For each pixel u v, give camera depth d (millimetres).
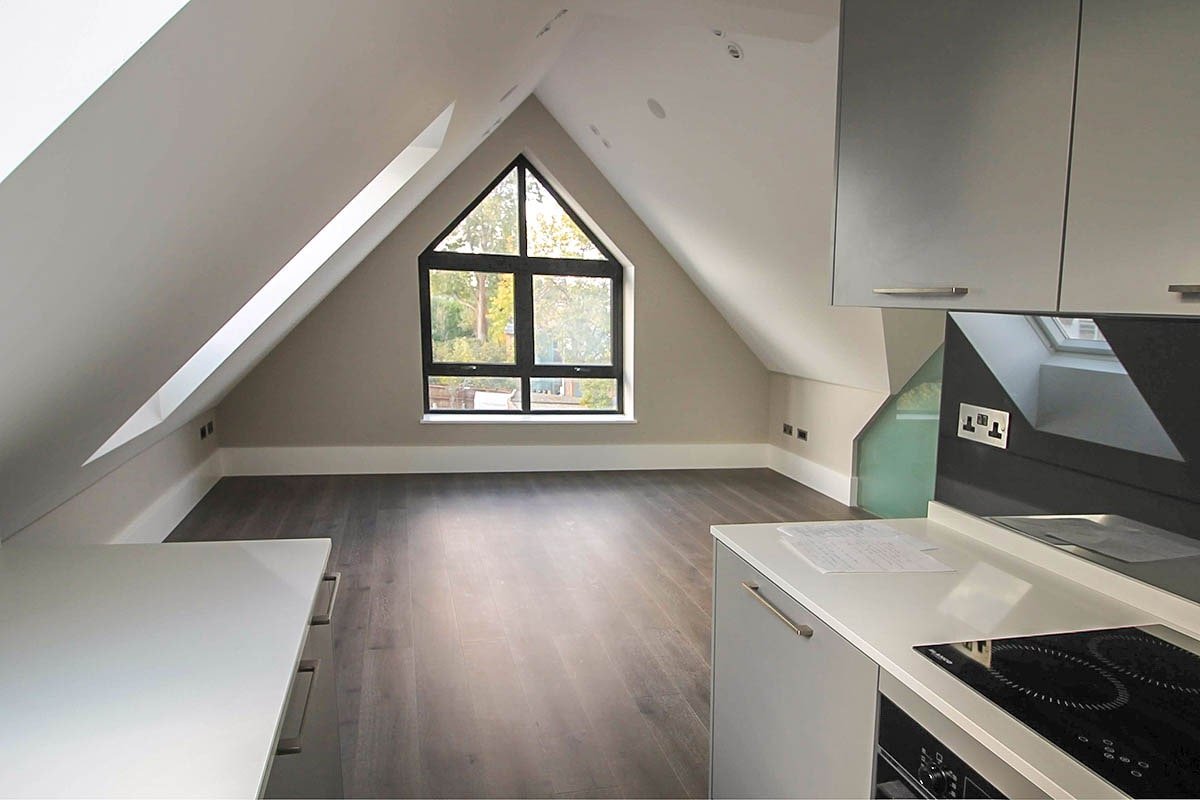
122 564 1444
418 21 1476
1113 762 890
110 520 3295
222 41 800
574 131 5309
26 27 636
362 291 5516
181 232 1238
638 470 6070
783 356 5504
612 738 2328
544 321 6082
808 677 1381
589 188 5707
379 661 2785
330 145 1684
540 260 5980
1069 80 1067
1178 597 1278
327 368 5543
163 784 788
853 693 1239
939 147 1337
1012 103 1171
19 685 981
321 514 4637
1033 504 1590
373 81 1566
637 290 5922
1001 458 1678
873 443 4812
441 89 2197
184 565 1442
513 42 2494
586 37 3613
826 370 5020
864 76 1545
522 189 5883
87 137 706
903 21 1417
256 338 3654
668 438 6133
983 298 1254
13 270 825
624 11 2238
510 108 4465
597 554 4004
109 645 1101
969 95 1259
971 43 1248
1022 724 965
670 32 2916
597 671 2744
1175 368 1274
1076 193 1065
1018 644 1193
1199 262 899
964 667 1112
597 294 6137
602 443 6039
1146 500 1333
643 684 2658
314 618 1349
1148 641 1208
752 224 3951
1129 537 1368
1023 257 1167
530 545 4137
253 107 1067
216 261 1624
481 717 2428
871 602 1354
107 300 1200
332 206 2311
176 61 741
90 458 2359
